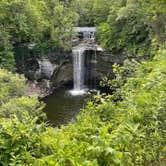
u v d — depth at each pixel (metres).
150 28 35.06
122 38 42.34
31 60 43.81
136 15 40.09
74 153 5.39
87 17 62.34
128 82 8.08
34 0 46.81
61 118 33.69
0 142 6.16
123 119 6.15
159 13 28.62
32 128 6.69
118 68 9.11
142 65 8.46
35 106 24.94
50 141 6.43
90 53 45.81
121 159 4.81
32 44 43.38
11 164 5.62
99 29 47.72
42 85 43.53
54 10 46.88
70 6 60.75
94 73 46.22
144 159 5.19
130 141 5.22
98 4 53.34
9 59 38.91
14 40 42.34
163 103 5.65
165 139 5.35
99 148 4.73
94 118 7.52
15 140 6.27
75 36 47.16
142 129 5.35
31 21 42.81
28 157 5.83
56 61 44.91
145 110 5.66
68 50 45.16
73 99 40.53
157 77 6.58
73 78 46.34
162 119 5.54
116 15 44.41
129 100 6.93
